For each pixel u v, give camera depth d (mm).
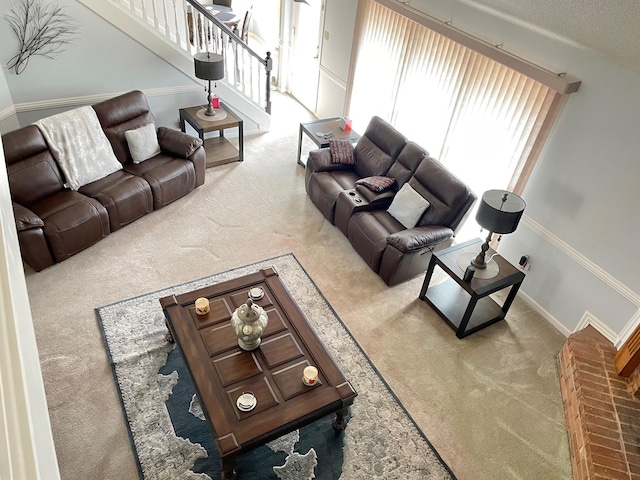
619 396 3428
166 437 3191
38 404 1455
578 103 3711
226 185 5641
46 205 4332
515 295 4336
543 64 3875
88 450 3082
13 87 4996
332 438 3299
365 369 3777
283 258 4738
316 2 6633
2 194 2385
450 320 4223
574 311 4184
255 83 7582
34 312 3895
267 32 8312
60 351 3625
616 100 3455
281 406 2920
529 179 4273
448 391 3699
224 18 7180
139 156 5043
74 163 4559
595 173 3729
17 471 1011
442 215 4543
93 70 5312
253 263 4629
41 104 5230
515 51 4074
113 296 4109
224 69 5992
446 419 3504
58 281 4188
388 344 4020
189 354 3131
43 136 4410
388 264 4422
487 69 4418
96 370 3531
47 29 4828
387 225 4719
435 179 4633
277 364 3143
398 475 3143
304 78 7449
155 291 4199
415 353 3969
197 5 5336
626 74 3344
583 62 3586
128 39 5316
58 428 3172
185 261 4551
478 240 4516
